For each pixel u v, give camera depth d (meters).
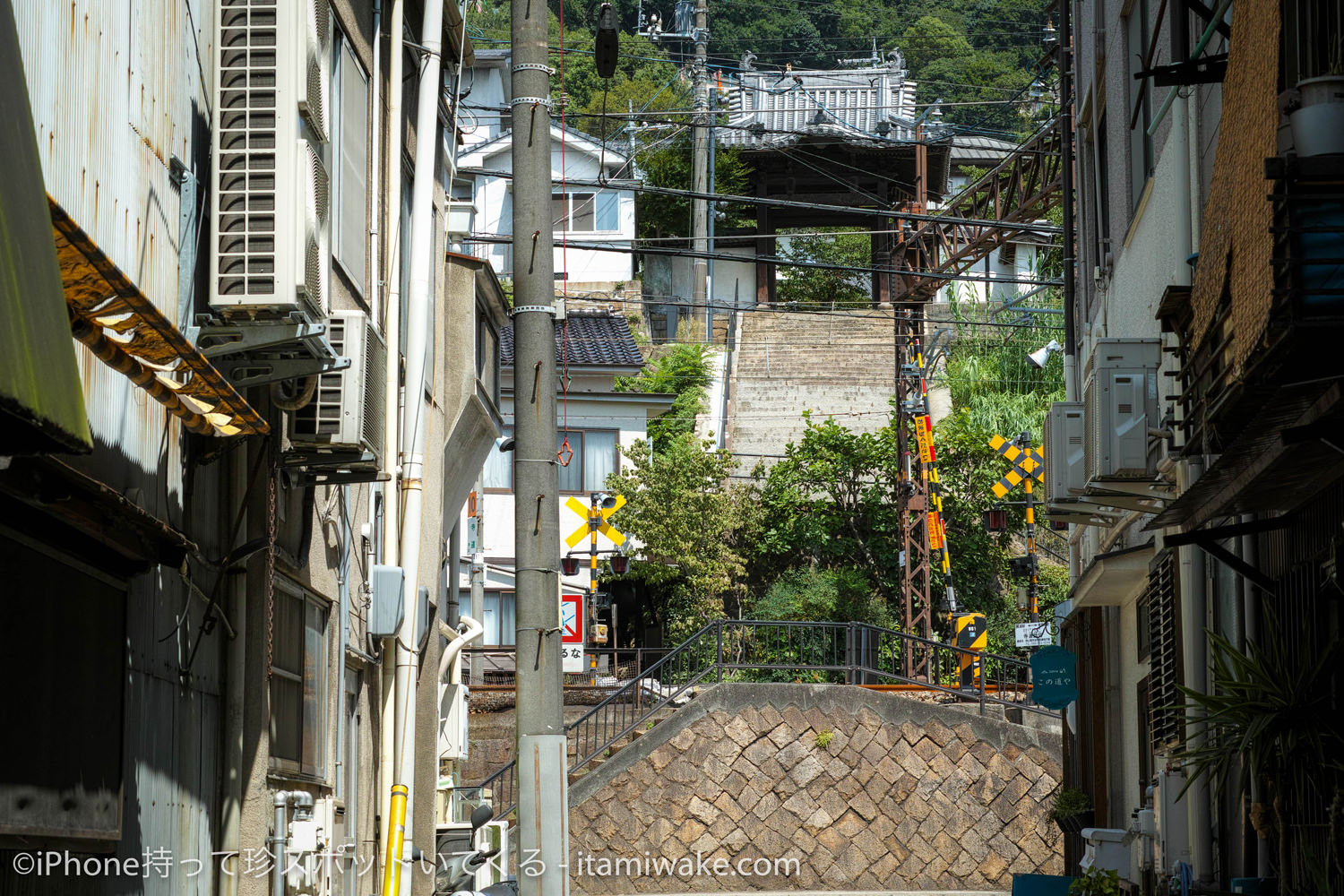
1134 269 14.15
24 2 5.15
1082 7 18.03
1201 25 11.59
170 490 6.89
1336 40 6.94
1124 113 14.87
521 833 9.56
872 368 47.41
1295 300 6.24
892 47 74.94
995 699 23.78
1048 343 45.25
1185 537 9.19
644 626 35.97
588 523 32.88
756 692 22.72
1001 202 33.34
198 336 7.04
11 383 3.70
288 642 8.90
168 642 6.83
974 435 39.41
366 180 10.68
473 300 15.15
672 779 22.30
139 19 6.46
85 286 4.86
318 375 7.83
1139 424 11.22
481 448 16.78
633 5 72.12
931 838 22.41
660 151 53.28
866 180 53.62
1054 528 34.84
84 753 5.66
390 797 11.09
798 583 37.88
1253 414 7.41
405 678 11.29
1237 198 7.68
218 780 7.68
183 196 7.05
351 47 10.28
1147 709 14.40
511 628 33.22
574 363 35.03
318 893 9.30
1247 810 9.76
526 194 10.20
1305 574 8.52
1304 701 7.75
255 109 7.00
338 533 10.40
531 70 10.31
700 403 44.94
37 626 5.20
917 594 35.69
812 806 22.39
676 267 52.12
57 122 5.46
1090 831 13.99
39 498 4.81
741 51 74.44
